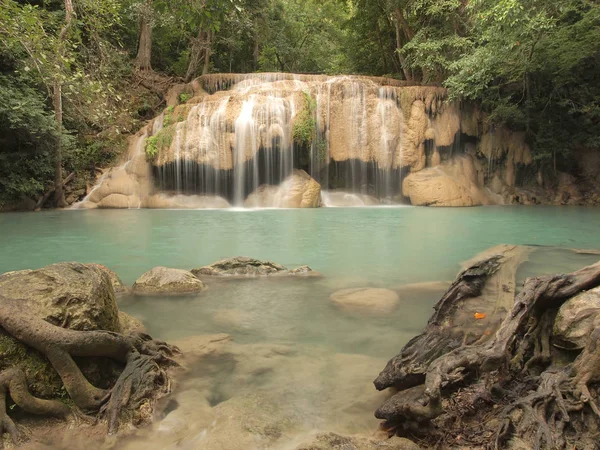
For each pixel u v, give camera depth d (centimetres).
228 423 241
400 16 2270
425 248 774
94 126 1814
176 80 2477
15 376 236
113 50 2041
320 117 1717
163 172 1642
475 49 1784
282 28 3312
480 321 335
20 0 1617
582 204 1839
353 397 271
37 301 270
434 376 246
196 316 417
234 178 1639
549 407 232
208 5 525
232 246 796
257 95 1655
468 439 221
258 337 366
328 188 1781
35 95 1405
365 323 397
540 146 1933
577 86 1906
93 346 263
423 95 1806
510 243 812
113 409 246
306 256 704
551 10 1540
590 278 307
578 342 268
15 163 1436
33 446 223
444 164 1853
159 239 876
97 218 1240
